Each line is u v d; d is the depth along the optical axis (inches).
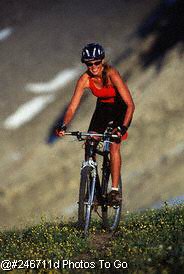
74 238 995.3
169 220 1058.7
